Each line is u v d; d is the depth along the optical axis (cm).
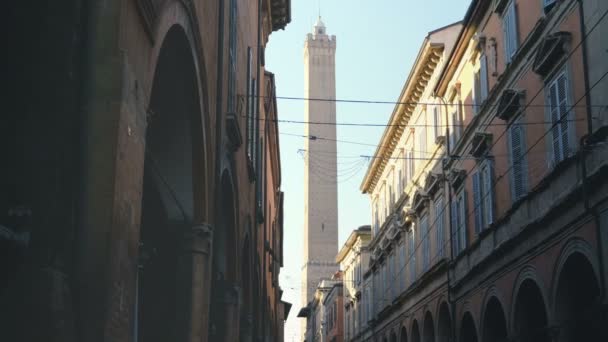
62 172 805
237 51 2141
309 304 9281
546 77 2028
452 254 2980
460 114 2962
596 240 1684
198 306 1495
